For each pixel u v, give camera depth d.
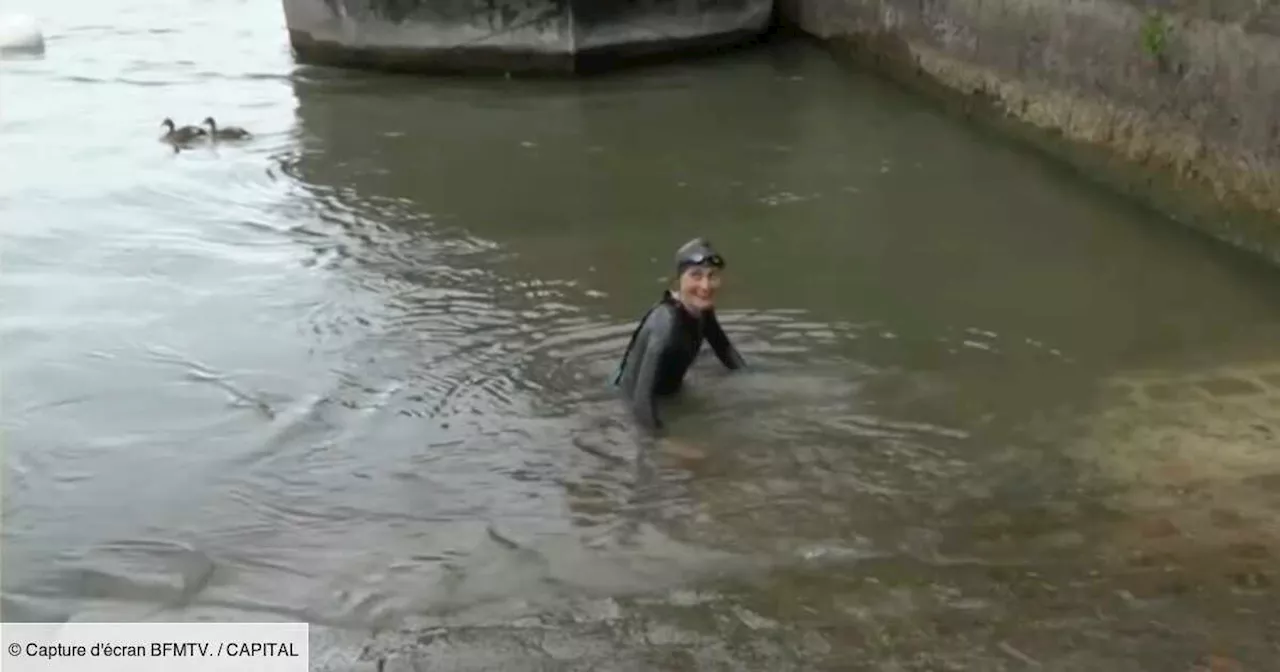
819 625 4.84
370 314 7.65
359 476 5.95
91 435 6.35
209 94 12.75
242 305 7.81
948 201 9.28
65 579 5.22
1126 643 4.69
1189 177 8.55
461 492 5.80
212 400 6.67
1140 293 7.67
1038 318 7.38
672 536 5.44
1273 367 6.72
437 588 5.12
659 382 6.46
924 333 7.22
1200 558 5.18
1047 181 9.65
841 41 13.29
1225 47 8.03
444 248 8.67
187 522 5.62
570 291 7.91
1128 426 6.20
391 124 11.66
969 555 5.26
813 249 8.48
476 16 13.02
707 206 9.34
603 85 12.80
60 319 7.63
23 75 13.51
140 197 9.77
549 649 4.73
